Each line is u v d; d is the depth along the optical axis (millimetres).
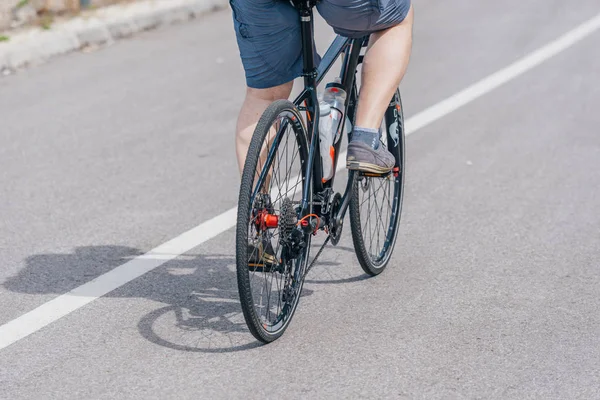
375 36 5410
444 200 7758
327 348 5207
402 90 11438
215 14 16547
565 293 5938
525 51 13336
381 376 4891
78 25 14328
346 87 5613
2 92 11516
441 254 6609
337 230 5602
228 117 10391
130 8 15789
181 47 14008
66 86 11781
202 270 6340
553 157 8891
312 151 5328
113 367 5008
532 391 4742
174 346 5234
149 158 8953
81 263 6492
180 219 7352
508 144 9305
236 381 4848
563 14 15852
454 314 5637
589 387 4785
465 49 13539
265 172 5020
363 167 5316
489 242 6828
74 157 8969
